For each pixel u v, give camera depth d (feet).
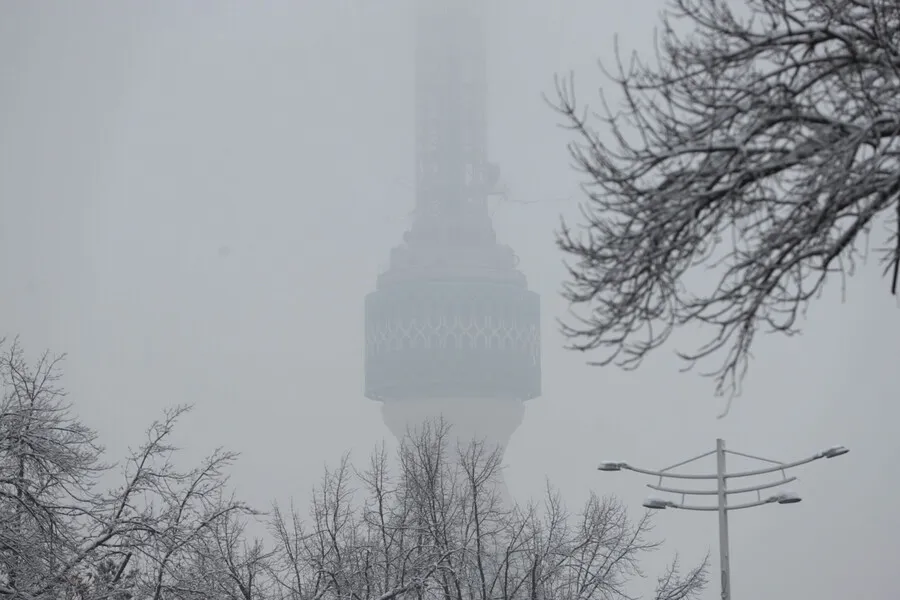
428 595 500.33
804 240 164.25
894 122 157.17
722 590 504.84
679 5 176.14
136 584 451.94
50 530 419.13
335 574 489.26
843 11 171.83
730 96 170.30
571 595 512.63
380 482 532.32
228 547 483.10
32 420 431.84
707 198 165.58
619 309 170.40
